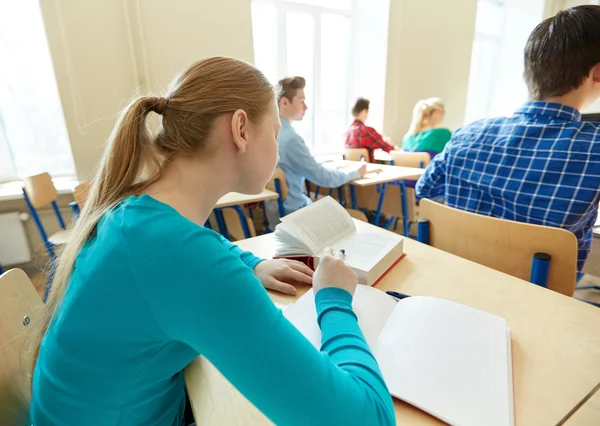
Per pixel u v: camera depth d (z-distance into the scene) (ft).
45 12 7.48
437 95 14.65
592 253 5.44
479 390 1.66
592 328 2.17
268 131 1.82
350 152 11.59
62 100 8.01
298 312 2.27
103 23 8.08
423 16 13.16
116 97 8.55
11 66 8.01
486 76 18.29
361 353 1.57
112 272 1.38
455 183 4.05
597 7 3.06
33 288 2.45
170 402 1.90
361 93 13.64
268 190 7.57
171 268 1.31
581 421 1.55
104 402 1.55
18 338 2.20
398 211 9.56
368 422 1.32
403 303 2.31
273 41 11.39
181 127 1.67
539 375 1.81
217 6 9.22
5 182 8.60
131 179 1.74
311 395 1.26
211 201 1.85
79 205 6.61
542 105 3.40
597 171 3.08
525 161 3.43
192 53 9.20
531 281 2.90
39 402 1.65
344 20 12.58
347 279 1.98
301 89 7.42
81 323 1.43
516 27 17.49
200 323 1.27
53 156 8.89
